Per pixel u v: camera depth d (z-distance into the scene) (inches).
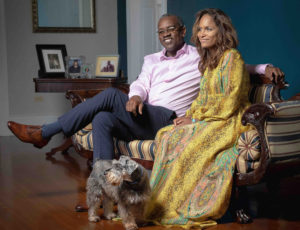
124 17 287.4
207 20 115.0
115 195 101.0
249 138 102.9
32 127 125.0
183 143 112.8
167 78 137.1
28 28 291.3
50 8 294.5
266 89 120.5
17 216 115.4
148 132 129.7
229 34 114.2
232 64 111.7
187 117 122.5
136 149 127.0
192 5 217.3
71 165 184.9
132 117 126.7
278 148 101.0
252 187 143.1
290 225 104.5
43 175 165.5
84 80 204.4
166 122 131.0
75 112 122.4
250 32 173.2
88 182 109.5
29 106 296.0
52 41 296.7
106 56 215.0
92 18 303.0
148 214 108.7
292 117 104.4
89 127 146.0
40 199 131.5
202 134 110.8
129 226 100.2
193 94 136.9
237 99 110.3
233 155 105.5
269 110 97.3
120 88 182.2
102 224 107.7
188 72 136.5
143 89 139.2
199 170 108.4
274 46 160.2
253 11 170.2
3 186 148.7
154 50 281.0
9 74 290.7
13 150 226.1
